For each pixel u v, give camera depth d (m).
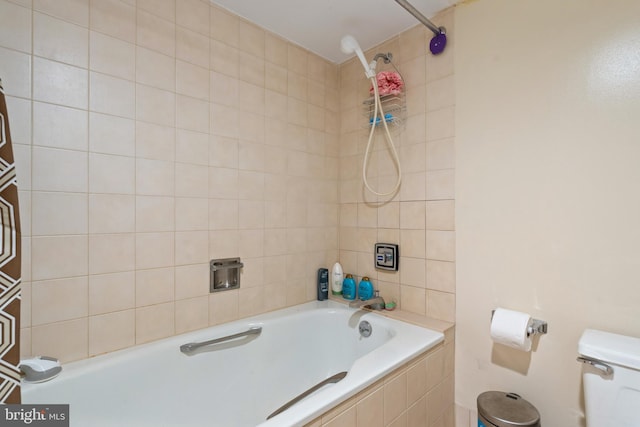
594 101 1.13
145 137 1.29
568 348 1.20
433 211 1.60
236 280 1.59
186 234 1.41
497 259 1.38
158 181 1.32
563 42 1.21
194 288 1.44
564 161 1.20
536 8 1.27
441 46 1.54
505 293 1.36
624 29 1.08
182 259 1.40
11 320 0.74
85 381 1.07
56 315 1.09
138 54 1.27
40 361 1.02
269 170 1.72
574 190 1.18
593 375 1.01
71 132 1.11
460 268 1.50
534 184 1.28
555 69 1.22
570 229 1.19
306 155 1.90
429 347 1.34
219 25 1.51
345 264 2.04
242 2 1.49
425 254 1.63
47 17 1.06
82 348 1.14
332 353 1.77
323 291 1.95
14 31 1.01
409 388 1.25
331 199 2.05
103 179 1.18
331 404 0.93
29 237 1.04
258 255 1.68
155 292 1.32
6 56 1.00
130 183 1.25
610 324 1.10
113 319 1.21
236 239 1.58
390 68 1.78
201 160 1.45
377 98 1.67
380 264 1.81
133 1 1.25
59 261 1.10
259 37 1.67
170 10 1.35
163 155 1.34
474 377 1.45
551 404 1.23
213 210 1.50
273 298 1.75
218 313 1.52
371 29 1.71
